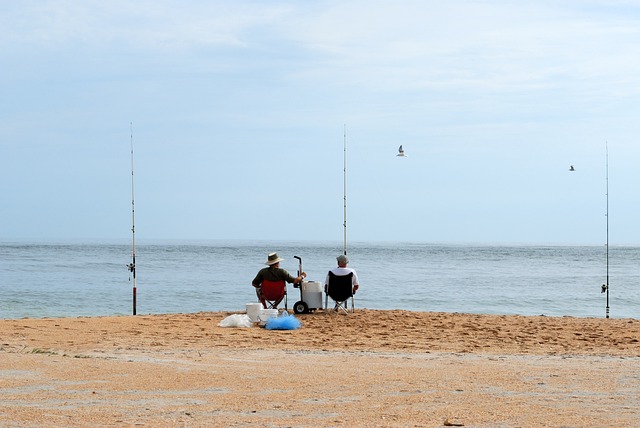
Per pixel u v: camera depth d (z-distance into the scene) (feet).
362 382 28.96
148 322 52.47
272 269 56.70
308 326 51.26
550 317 58.70
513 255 337.52
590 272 181.68
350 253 358.23
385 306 96.17
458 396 26.21
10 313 82.89
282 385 28.17
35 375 29.48
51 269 175.42
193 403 24.79
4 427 20.97
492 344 43.88
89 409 23.59
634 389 27.61
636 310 94.63
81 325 49.88
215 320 54.19
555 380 29.58
